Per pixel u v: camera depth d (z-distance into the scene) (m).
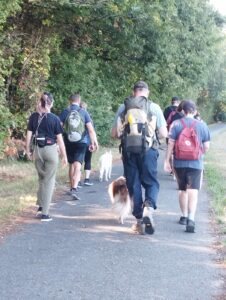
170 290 5.08
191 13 24.88
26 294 4.86
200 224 7.98
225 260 6.12
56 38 16.81
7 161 14.05
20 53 14.56
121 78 23.58
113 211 7.95
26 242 6.64
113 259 6.03
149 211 7.08
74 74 19.19
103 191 10.71
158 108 7.16
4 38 13.56
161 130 7.13
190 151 7.36
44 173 7.86
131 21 18.16
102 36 20.20
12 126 14.18
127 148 7.00
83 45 20.09
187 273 5.62
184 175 7.52
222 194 10.73
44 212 7.84
